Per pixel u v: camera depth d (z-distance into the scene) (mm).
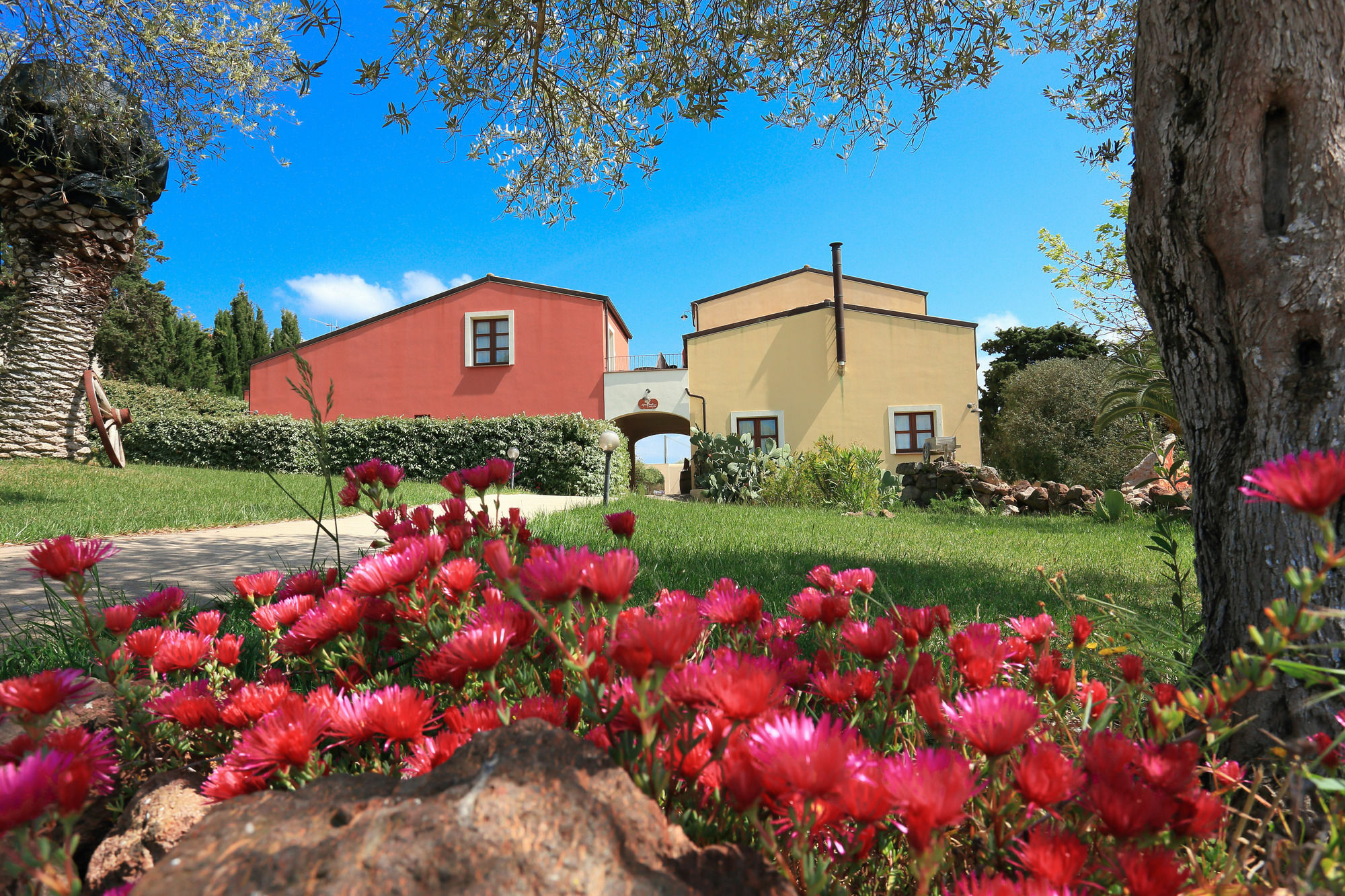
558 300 17984
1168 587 3553
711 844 615
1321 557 581
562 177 4449
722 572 3582
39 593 2816
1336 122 1199
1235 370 1316
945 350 17562
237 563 3764
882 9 3746
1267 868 654
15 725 938
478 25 3188
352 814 555
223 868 490
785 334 17734
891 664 1004
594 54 3959
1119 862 549
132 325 27125
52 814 578
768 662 862
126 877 697
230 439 15180
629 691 691
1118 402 5605
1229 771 814
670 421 19891
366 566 999
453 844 495
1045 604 2857
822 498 12258
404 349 18141
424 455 15086
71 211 8836
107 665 1002
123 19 5984
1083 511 10875
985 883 527
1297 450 1166
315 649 1021
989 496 12016
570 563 668
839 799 510
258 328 39250
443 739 710
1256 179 1258
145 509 6230
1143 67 1498
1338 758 712
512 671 952
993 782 652
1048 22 4039
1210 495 1348
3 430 8898
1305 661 1062
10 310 11117
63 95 6902
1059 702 927
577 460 14398
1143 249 1515
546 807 527
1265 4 1241
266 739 676
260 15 6508
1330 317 1162
